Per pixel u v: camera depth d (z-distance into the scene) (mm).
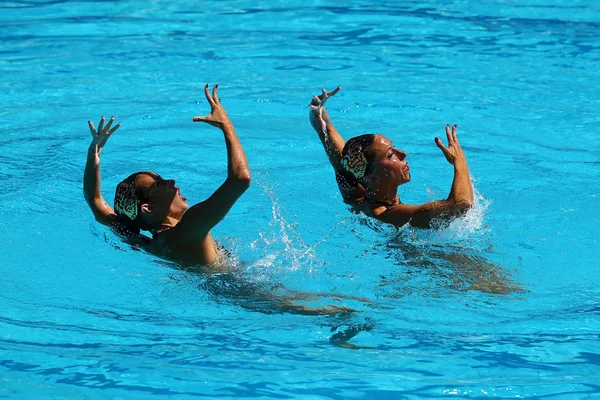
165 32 25266
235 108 18812
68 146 16359
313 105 13430
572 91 19938
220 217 10805
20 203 13633
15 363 9086
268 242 12336
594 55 22734
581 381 8742
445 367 9102
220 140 16953
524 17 26766
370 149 12320
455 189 11539
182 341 9750
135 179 11523
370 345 9664
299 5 28500
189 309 10609
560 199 13953
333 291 10992
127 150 16219
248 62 22469
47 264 11695
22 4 28406
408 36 24891
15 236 12508
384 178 12273
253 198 14047
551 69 21641
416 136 17156
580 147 16500
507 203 13789
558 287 11047
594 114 18359
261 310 10586
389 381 8789
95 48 23484
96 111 18547
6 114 18250
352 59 22734
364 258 11844
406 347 9602
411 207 12047
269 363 9203
